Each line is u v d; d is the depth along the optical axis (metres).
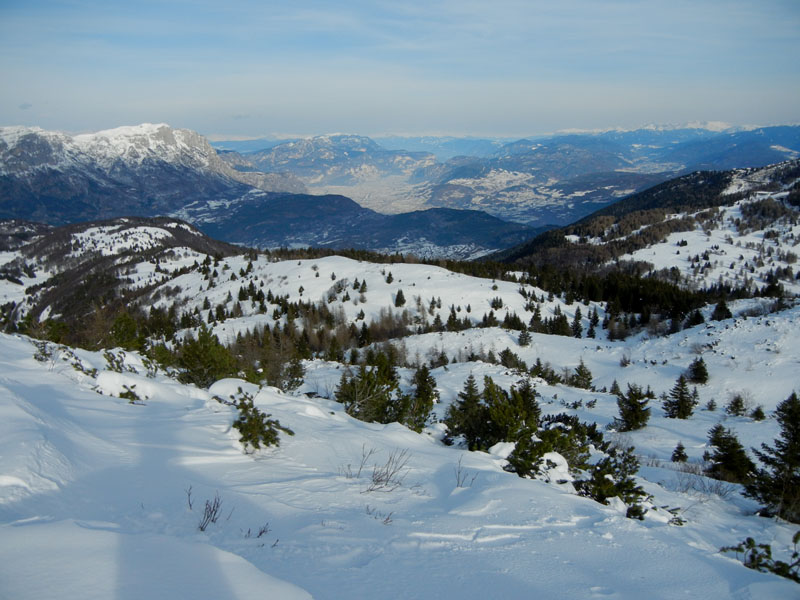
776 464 12.91
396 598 3.99
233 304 122.38
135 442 7.42
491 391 15.24
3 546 3.55
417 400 16.23
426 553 5.11
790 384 46.66
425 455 9.95
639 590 4.92
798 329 56.00
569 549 5.80
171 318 107.50
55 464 5.55
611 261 196.38
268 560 4.37
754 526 10.10
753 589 5.23
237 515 5.42
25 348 12.36
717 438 19.39
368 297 121.06
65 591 3.07
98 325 26.72
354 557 4.72
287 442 8.98
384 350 62.78
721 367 52.44
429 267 141.88
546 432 11.61
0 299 197.62
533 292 119.56
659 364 57.66
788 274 166.50
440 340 76.12
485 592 4.35
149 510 5.15
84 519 4.62
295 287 133.75
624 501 8.99
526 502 7.36
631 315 100.38
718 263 187.50
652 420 33.34
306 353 53.97
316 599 3.73
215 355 15.68
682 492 13.22
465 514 6.58
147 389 11.14
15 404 6.80
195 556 3.89
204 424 9.06
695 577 5.43
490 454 11.19
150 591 3.23
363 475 7.86
